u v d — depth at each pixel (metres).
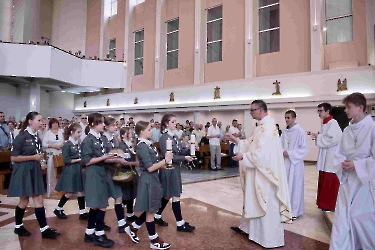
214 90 15.18
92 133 3.48
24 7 19.83
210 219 4.38
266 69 13.84
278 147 3.48
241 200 5.59
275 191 3.39
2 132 7.52
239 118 14.49
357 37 11.55
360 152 2.72
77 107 23.53
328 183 4.42
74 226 4.02
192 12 16.69
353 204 2.73
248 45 14.11
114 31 21.44
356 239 2.76
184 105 16.20
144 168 3.27
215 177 8.24
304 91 12.30
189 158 3.65
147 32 19.27
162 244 3.23
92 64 19.16
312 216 4.59
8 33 19.73
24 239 3.50
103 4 21.55
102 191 3.36
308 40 12.60
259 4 14.30
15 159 3.43
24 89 19.09
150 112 18.25
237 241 3.52
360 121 2.77
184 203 5.34
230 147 10.75
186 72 16.92
